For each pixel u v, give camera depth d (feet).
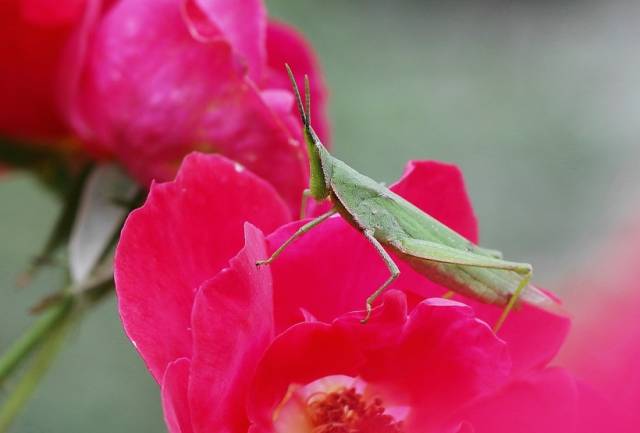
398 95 2.02
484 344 0.96
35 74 1.09
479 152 2.02
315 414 0.99
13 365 1.06
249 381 0.95
